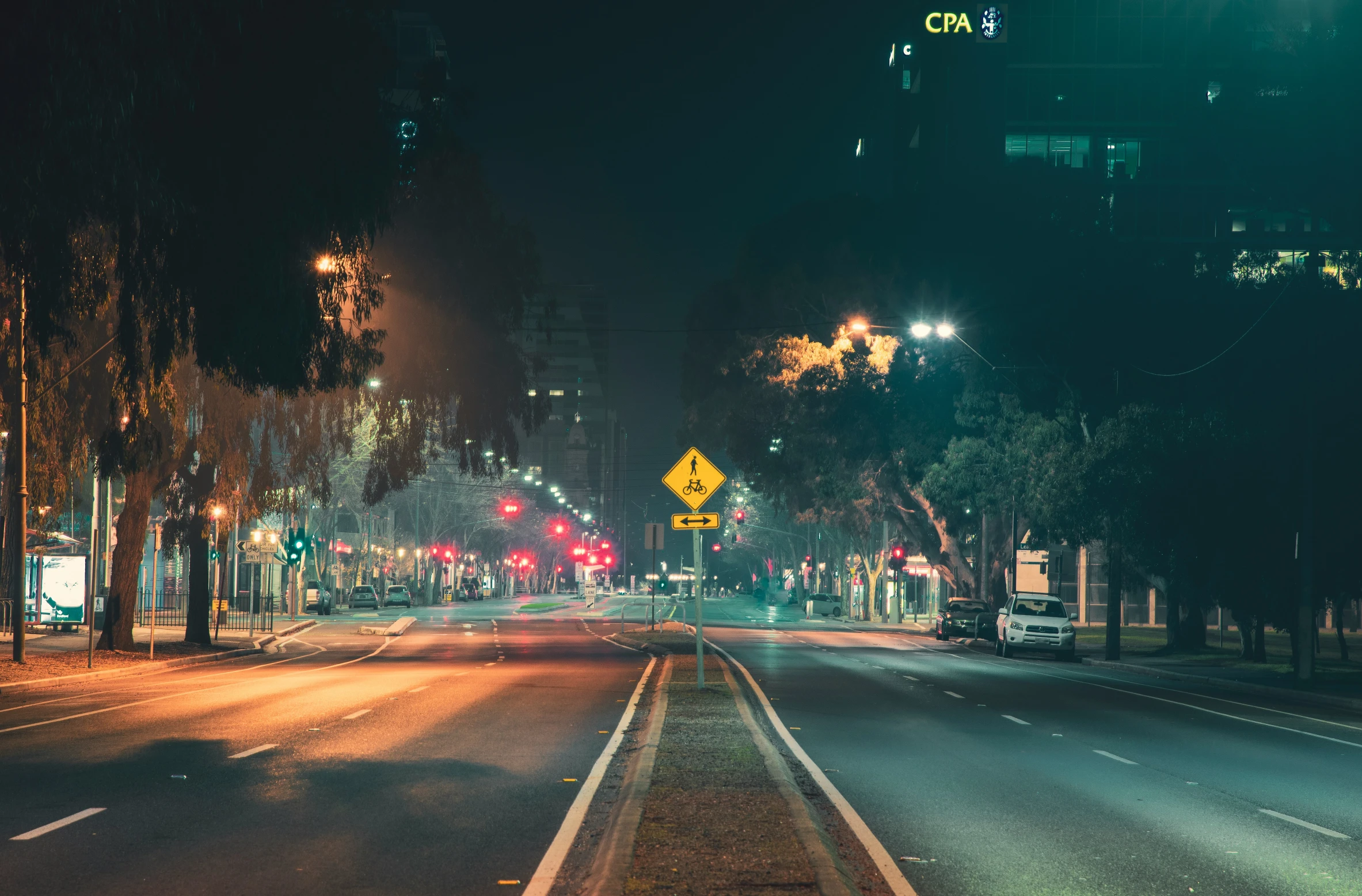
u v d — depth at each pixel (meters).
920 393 53.25
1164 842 10.05
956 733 18.30
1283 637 72.75
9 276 22.41
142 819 10.43
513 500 98.31
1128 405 39.03
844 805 11.62
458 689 25.27
